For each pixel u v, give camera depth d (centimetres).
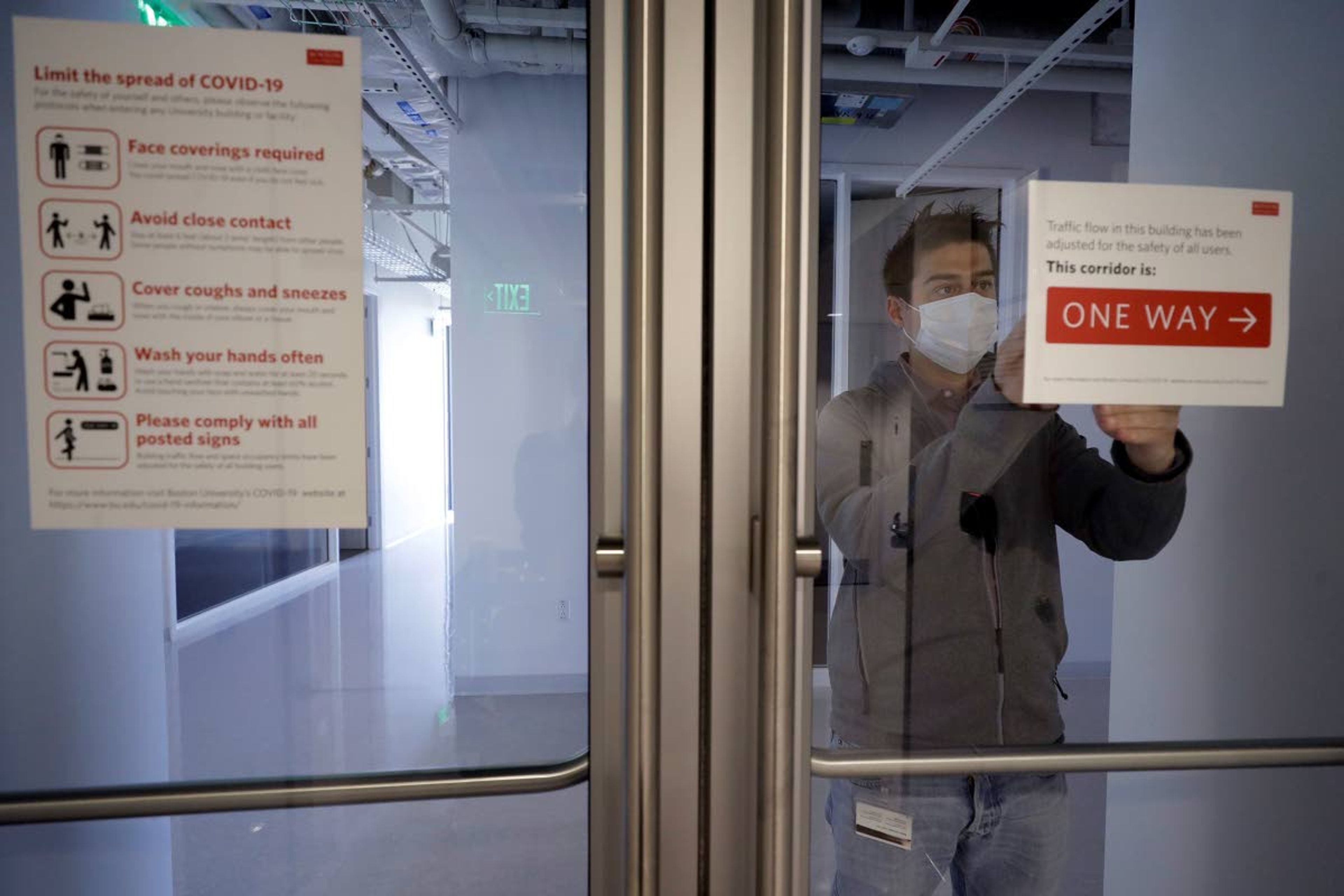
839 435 100
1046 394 80
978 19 192
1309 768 101
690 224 75
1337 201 92
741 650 77
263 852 174
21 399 73
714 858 78
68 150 72
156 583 111
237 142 74
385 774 78
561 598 277
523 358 274
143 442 74
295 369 76
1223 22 100
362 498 77
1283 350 83
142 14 87
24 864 92
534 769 79
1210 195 81
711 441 76
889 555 98
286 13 115
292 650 337
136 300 73
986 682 95
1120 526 92
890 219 220
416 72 208
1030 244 78
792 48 68
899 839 96
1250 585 101
